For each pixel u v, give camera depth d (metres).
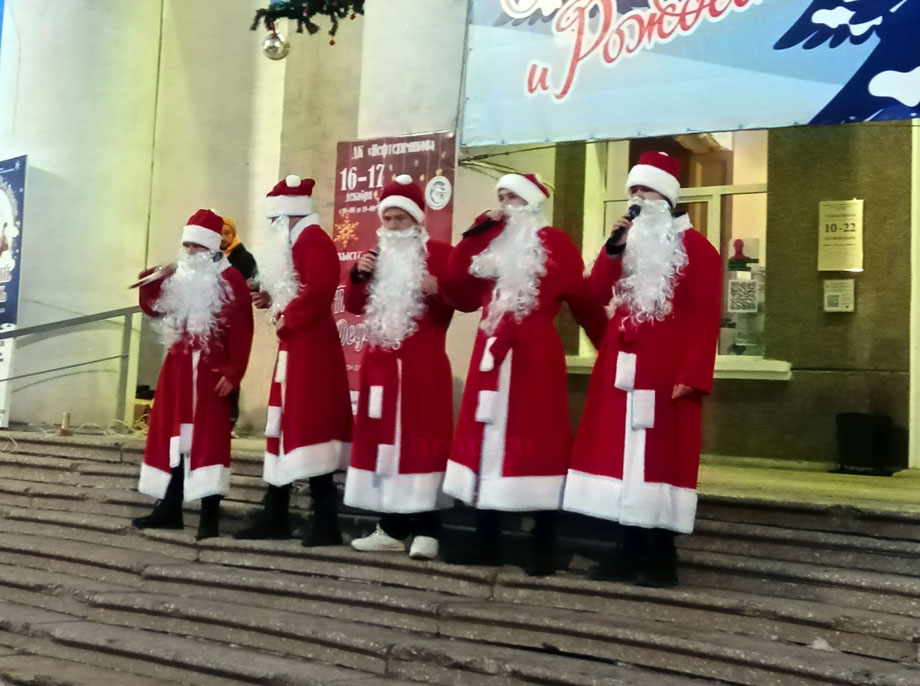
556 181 8.47
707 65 5.76
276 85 9.69
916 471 7.23
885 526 4.39
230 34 9.95
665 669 3.81
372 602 4.55
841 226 7.68
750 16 5.64
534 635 4.13
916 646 3.68
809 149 7.83
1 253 8.98
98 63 9.36
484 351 4.66
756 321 8.05
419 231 5.17
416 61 7.12
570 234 8.44
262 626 4.55
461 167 7.06
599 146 8.66
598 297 4.67
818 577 4.20
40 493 6.84
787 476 6.76
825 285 7.73
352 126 9.02
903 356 7.47
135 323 9.60
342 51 9.10
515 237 4.70
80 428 8.82
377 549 5.08
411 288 5.03
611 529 4.93
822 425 7.65
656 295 4.32
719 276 4.41
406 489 4.89
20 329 8.59
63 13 9.27
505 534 5.11
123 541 5.92
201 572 5.13
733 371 7.86
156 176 10.16
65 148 9.22
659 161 4.47
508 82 6.38
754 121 5.62
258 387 9.13
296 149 9.18
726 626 4.04
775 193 7.93
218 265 5.82
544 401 4.58
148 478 5.85
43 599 5.40
